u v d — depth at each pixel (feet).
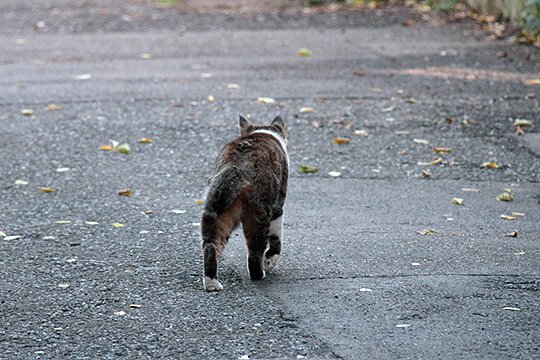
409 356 27.20
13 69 65.72
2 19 82.48
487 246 36.29
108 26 79.10
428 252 35.65
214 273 32.01
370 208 40.86
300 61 66.59
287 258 35.19
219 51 70.08
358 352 27.48
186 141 50.16
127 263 34.65
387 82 60.80
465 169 45.93
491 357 27.12
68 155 48.21
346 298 31.37
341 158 47.50
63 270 33.99
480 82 60.39
